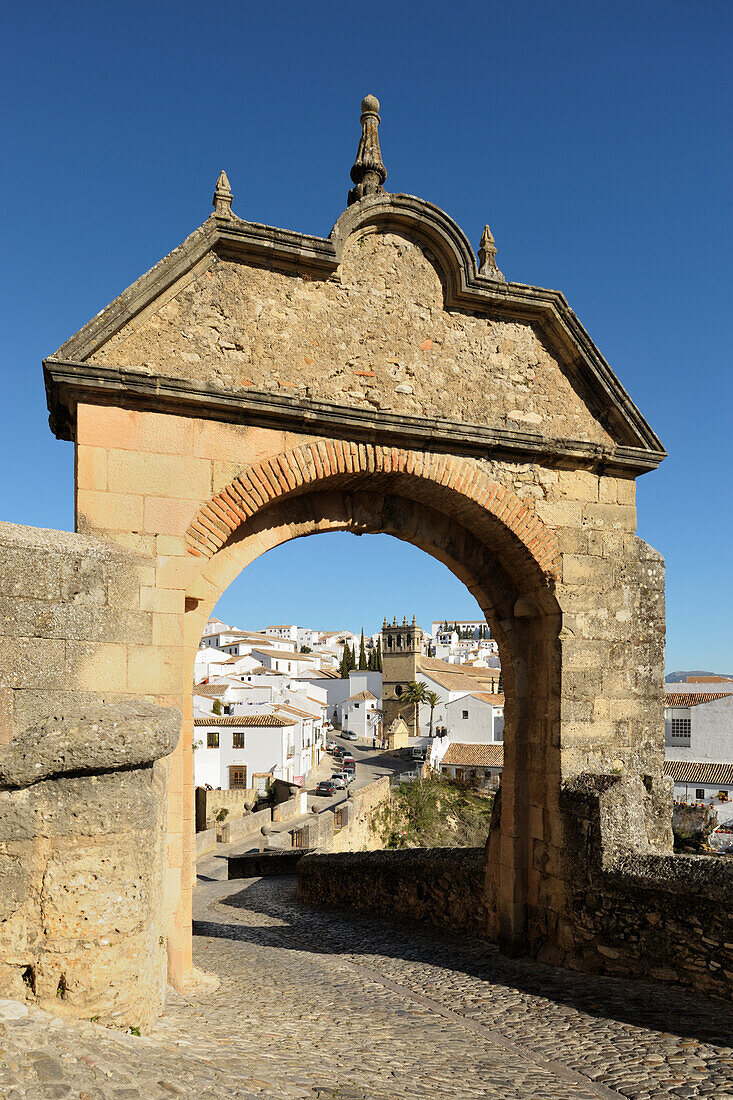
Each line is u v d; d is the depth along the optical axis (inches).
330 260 344.8
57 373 296.7
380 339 358.3
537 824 378.6
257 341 335.9
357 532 390.6
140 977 168.7
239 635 3912.4
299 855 927.7
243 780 2011.6
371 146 372.2
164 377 307.4
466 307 377.4
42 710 243.9
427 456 358.3
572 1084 212.1
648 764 381.4
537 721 387.9
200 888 845.8
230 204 333.1
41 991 155.4
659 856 317.7
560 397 392.2
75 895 158.9
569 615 378.3
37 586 246.4
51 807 160.4
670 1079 213.3
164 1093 128.9
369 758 2856.8
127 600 271.4
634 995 295.6
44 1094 116.5
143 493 309.4
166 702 296.4
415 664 3228.3
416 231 371.6
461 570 399.5
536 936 370.6
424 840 1672.0
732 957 280.2
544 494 382.0
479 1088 195.0
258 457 328.5
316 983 323.3
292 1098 147.5
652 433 398.3
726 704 2010.3
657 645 394.0
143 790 173.6
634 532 399.5
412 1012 284.7
